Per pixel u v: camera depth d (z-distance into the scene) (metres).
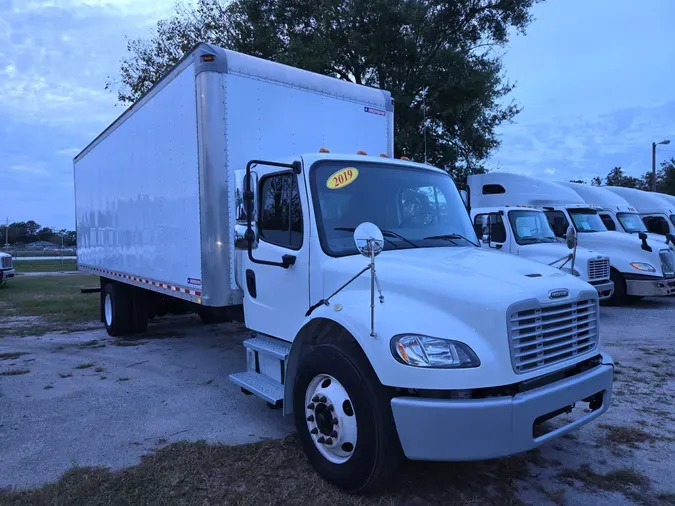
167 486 3.52
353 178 4.31
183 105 5.61
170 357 7.35
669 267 11.38
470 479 3.58
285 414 3.92
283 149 5.54
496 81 18.50
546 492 3.43
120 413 5.02
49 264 39.69
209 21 21.55
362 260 3.73
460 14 17.91
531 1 17.98
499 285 3.22
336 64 18.02
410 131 17.02
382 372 3.04
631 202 18.73
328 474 3.46
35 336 9.11
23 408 5.18
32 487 3.57
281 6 18.53
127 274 7.87
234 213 5.20
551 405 3.07
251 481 3.58
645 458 3.93
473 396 2.96
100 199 9.24
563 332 3.39
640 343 7.83
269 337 4.69
